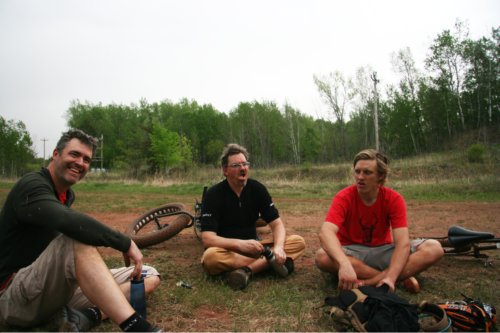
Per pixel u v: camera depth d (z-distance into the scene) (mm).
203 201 4047
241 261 3898
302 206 11336
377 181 3418
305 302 3297
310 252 5379
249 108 59219
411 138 42719
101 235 2418
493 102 40875
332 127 48844
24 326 2617
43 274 2371
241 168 3861
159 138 36094
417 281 3785
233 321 2900
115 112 77688
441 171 24469
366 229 3576
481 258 4805
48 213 2365
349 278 3049
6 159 44938
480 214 9023
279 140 57281
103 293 2258
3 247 2609
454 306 2723
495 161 24703
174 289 3604
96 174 38969
